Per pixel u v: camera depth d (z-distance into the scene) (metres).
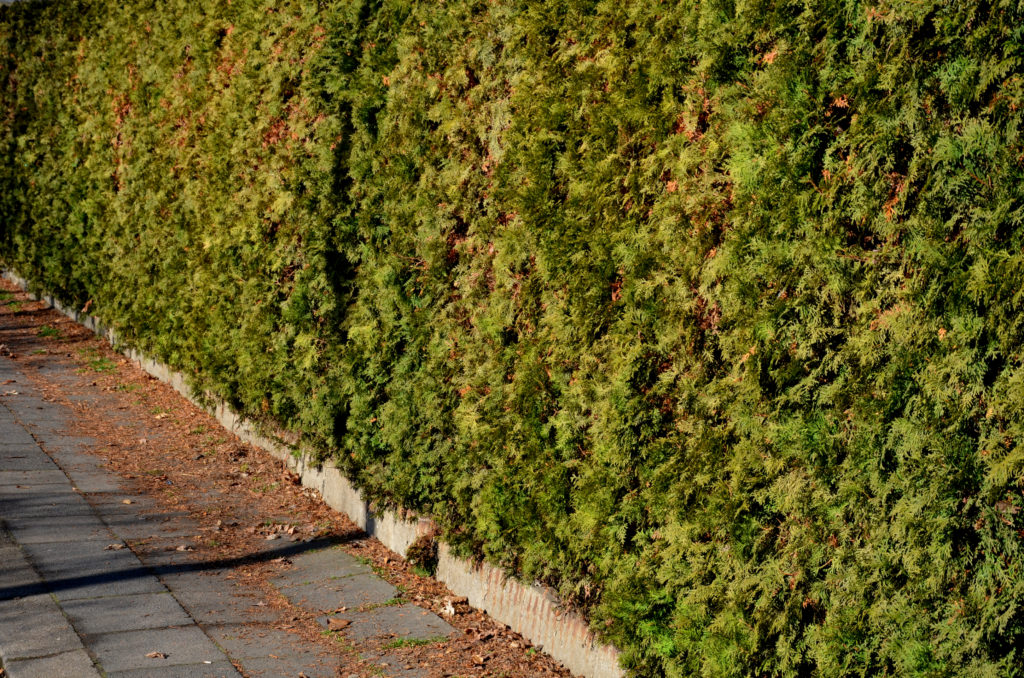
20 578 5.67
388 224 6.79
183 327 10.20
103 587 5.68
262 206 8.38
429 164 6.24
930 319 3.21
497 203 5.60
